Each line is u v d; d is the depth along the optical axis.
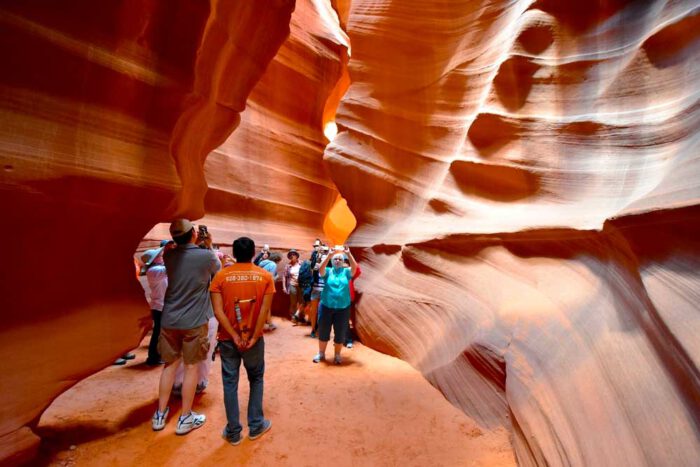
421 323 5.28
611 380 2.33
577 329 2.96
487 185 5.25
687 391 1.82
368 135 7.63
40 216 2.30
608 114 4.01
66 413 3.49
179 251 3.39
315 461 2.83
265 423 3.26
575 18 4.78
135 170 2.76
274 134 11.81
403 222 6.75
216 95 3.84
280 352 5.89
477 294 4.48
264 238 10.48
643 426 1.95
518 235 4.14
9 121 2.06
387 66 7.54
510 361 3.29
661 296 2.01
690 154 2.47
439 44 6.80
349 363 5.31
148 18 2.65
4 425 2.29
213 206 9.73
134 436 3.14
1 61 2.01
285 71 12.21
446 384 4.08
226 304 3.05
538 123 4.65
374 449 3.01
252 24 3.84
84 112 2.42
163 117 3.01
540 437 2.53
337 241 21.41
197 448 2.98
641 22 4.05
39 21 2.12
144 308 3.19
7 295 2.26
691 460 1.64
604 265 3.14
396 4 7.43
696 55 3.30
